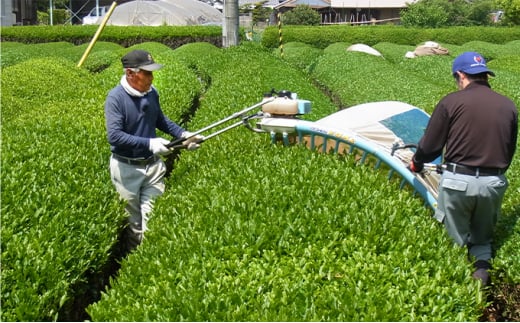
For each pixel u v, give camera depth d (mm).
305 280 4062
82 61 14367
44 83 11578
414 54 22953
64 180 5957
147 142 5777
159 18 40875
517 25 38969
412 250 4414
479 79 5199
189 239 4527
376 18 52875
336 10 52812
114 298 3955
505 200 6148
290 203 5094
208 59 17672
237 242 4465
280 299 3803
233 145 6879
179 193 5742
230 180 5672
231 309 3719
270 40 28734
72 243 4867
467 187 5039
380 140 6109
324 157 6117
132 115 5875
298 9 47219
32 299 4125
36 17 43656
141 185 6082
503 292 4965
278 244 4438
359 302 3756
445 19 36844
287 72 14500
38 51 21594
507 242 5199
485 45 26531
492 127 5000
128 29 28641
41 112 8711
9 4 36375
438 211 5316
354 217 4781
